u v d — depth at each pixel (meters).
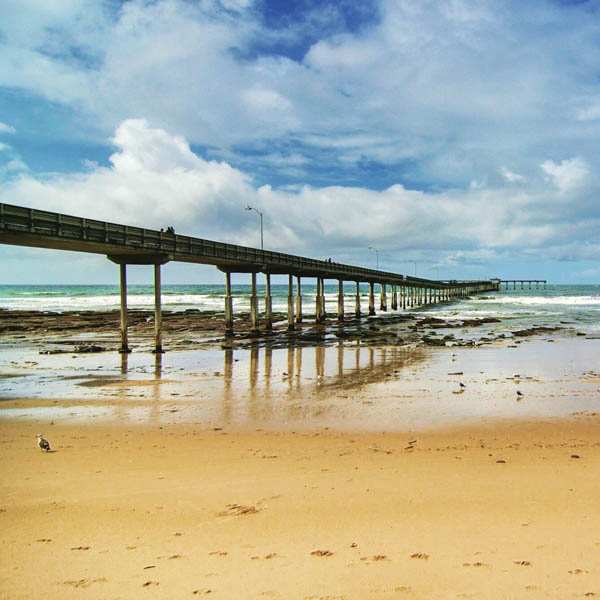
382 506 10.37
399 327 60.59
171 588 7.25
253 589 7.20
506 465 13.04
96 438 15.88
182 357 36.25
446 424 17.50
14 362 34.00
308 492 11.16
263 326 63.53
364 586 7.25
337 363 32.81
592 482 11.71
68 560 8.16
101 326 61.88
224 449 14.64
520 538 8.84
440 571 7.68
